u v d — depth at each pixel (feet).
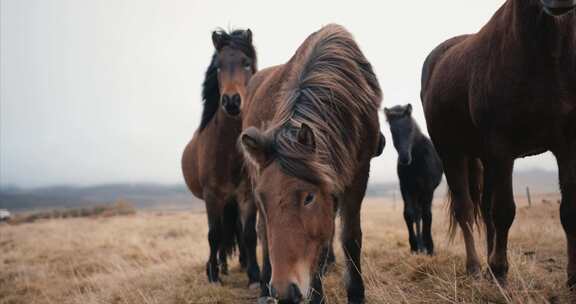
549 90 10.94
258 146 9.56
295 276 8.75
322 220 9.42
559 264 15.15
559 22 10.28
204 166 19.98
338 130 10.72
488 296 11.79
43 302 21.07
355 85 11.97
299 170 9.14
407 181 24.44
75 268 28.32
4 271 28.89
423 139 26.14
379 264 17.17
